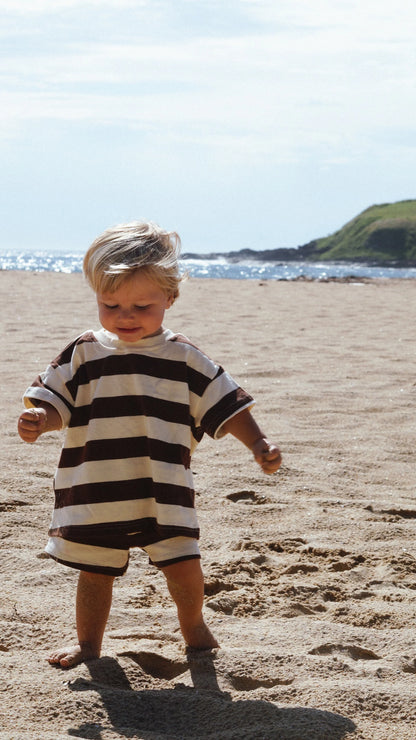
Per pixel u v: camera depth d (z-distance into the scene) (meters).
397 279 28.06
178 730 1.99
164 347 2.37
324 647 2.48
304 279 26.98
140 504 2.29
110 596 2.39
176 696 2.11
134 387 2.32
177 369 2.36
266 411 5.91
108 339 2.39
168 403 2.32
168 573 2.34
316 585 3.03
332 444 5.13
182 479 2.31
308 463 4.70
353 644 2.52
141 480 2.30
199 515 3.82
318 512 3.89
